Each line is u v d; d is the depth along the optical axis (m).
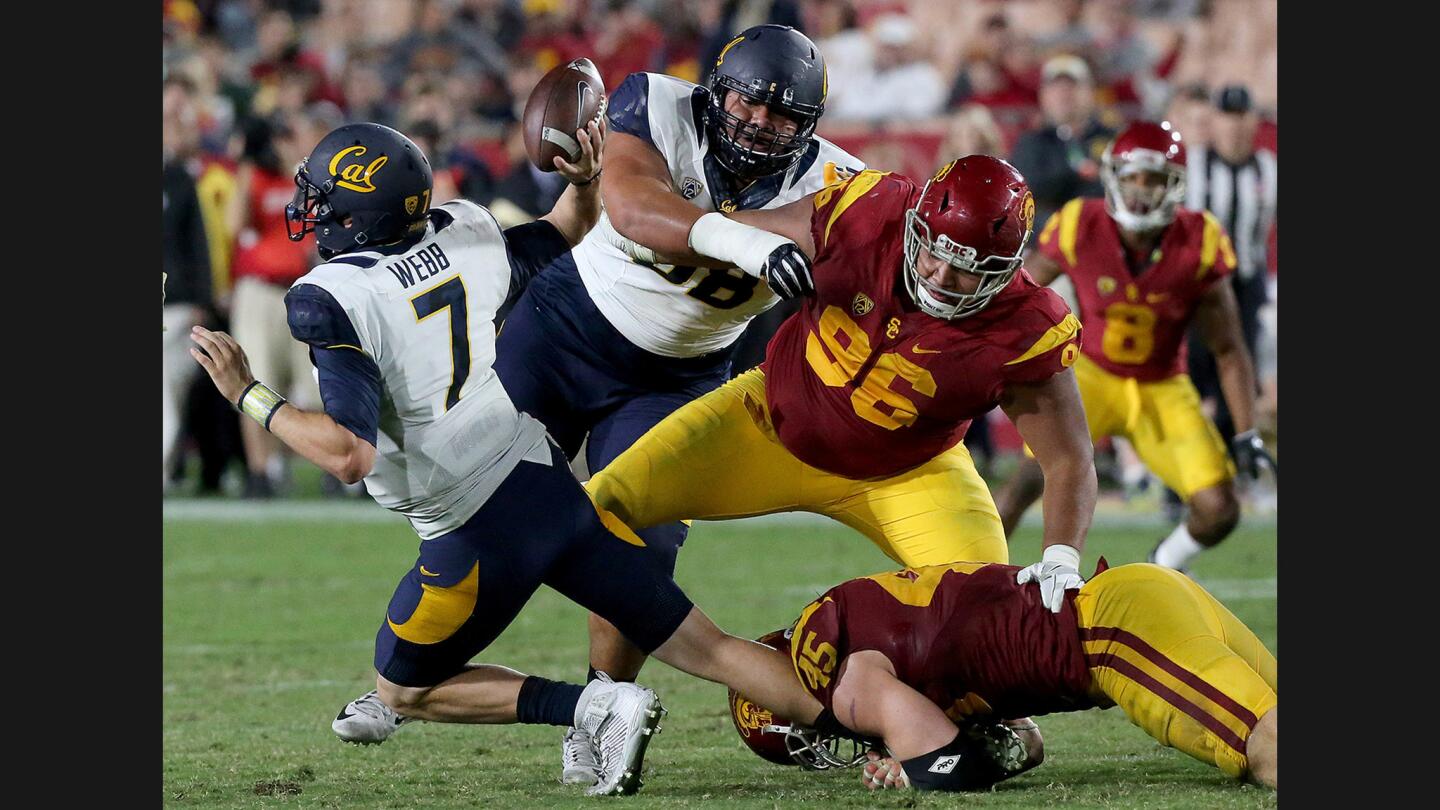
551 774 14.10
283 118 37.25
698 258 14.07
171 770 14.30
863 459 14.60
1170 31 42.19
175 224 32.84
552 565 13.45
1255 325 31.45
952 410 14.01
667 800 12.87
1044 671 12.75
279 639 20.81
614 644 14.85
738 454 14.88
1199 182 31.06
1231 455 31.48
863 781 13.31
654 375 16.19
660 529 15.31
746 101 14.18
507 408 13.44
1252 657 12.78
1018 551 26.17
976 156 13.01
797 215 14.01
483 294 13.47
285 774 14.14
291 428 12.34
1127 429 21.59
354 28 45.38
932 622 12.94
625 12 44.84
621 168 14.51
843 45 41.69
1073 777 13.39
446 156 33.31
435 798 13.10
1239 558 25.81
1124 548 26.56
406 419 12.96
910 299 13.52
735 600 22.69
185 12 43.84
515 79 42.56
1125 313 21.00
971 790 12.66
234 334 33.41
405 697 13.76
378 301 12.78
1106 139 33.47
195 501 33.25
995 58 40.06
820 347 14.23
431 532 13.30
